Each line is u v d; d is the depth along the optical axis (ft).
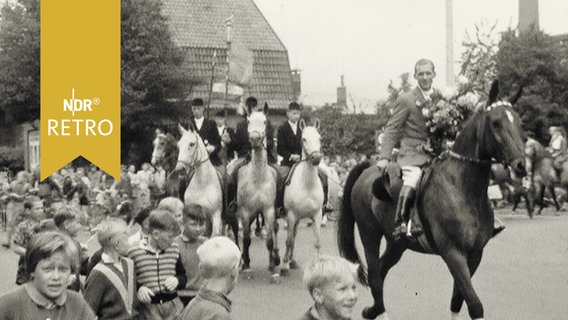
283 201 46.70
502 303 37.60
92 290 22.50
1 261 60.59
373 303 37.04
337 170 99.40
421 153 31.14
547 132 132.16
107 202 84.94
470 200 28.55
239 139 51.70
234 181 47.44
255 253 57.77
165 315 23.98
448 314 35.70
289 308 38.09
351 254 34.86
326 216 79.36
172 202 27.53
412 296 40.09
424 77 31.50
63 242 15.74
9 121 152.56
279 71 166.81
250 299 40.40
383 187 31.17
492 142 27.55
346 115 149.07
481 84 32.45
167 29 142.92
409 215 29.94
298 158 49.73
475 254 29.04
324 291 14.56
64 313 16.03
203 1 169.48
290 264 49.34
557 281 43.06
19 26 141.69
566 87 133.59
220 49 161.68
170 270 23.84
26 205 36.45
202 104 50.93
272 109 162.71
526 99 130.11
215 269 17.15
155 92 138.72
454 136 30.89
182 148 45.65
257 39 168.25
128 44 137.90
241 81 79.25
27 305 15.74
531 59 131.85
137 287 23.77
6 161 168.76
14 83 142.00
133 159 143.13
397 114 31.42
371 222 33.17
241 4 172.86
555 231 64.85
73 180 88.38
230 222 49.98
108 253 22.95
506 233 64.34
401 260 52.54
